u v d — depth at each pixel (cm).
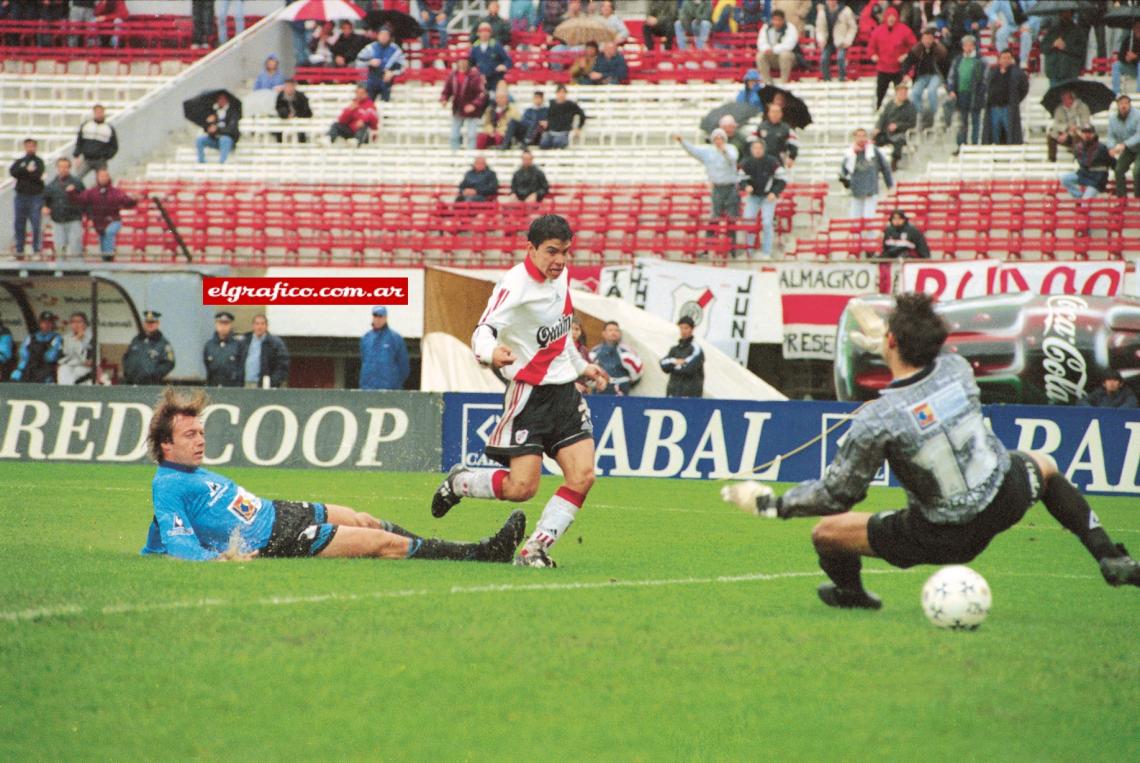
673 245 8712
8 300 8600
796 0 9831
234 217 9388
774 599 2395
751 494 2148
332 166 9969
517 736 1494
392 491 4978
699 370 6506
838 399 7138
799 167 9381
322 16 10194
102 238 8925
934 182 8694
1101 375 6706
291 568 2619
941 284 7512
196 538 2744
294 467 6150
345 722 1533
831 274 7662
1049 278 7375
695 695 1656
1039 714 1592
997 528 2103
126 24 11669
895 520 2145
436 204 9300
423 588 2389
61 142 10625
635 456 5991
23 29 11469
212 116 9988
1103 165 8375
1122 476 5562
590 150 9744
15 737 1475
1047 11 8781
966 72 8900
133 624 2006
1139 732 1527
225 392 6228
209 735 1485
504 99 9862
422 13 11412
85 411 6325
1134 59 9069
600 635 1978
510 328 2773
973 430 2072
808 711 1594
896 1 9388
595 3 10631
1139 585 2117
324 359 9194
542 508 4484
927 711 1596
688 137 10019
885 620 2153
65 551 2964
